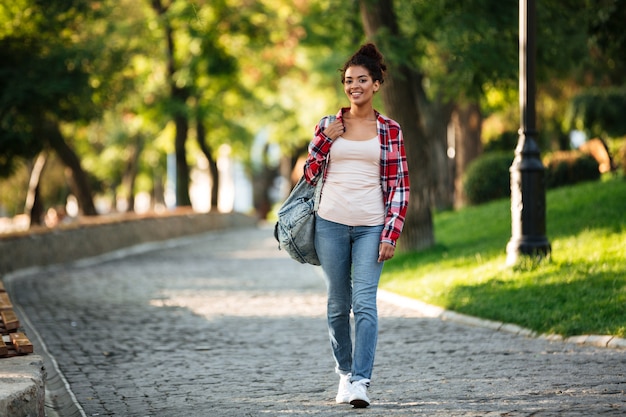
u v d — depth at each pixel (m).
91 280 30.33
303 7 60.81
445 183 50.56
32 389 9.61
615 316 15.52
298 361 14.77
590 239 22.59
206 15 57.25
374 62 10.84
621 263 19.39
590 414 10.12
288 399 11.78
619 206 26.45
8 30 37.66
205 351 16.06
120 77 46.31
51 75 37.09
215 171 76.69
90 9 38.62
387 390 12.05
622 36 27.17
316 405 11.31
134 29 56.34
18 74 36.66
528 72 21.44
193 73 58.75
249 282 28.91
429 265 26.27
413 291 22.42
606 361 13.13
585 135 56.94
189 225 62.81
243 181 142.88
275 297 24.42
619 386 11.47
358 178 10.83
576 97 53.41
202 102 62.75
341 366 11.38
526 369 12.96
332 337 11.29
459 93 34.62
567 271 19.69
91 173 97.06
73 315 21.28
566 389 11.47
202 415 11.07
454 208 53.38
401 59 28.83
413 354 14.86
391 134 10.88
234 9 58.59
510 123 65.75
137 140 77.31
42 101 36.81
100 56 40.50
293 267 35.19
